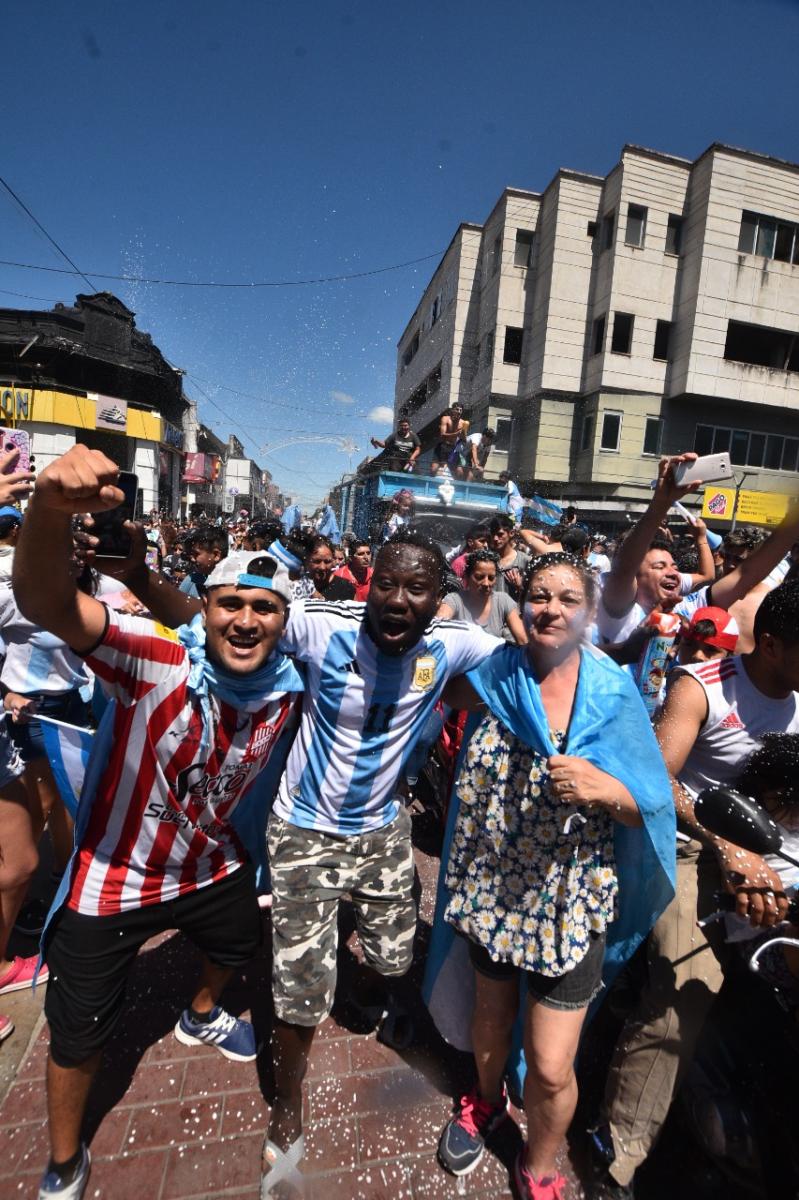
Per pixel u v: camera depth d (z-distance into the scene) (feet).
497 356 63.31
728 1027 5.69
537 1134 5.26
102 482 3.89
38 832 7.73
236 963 6.22
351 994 7.49
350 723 5.65
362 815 5.89
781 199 58.65
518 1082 6.29
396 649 5.33
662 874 5.28
